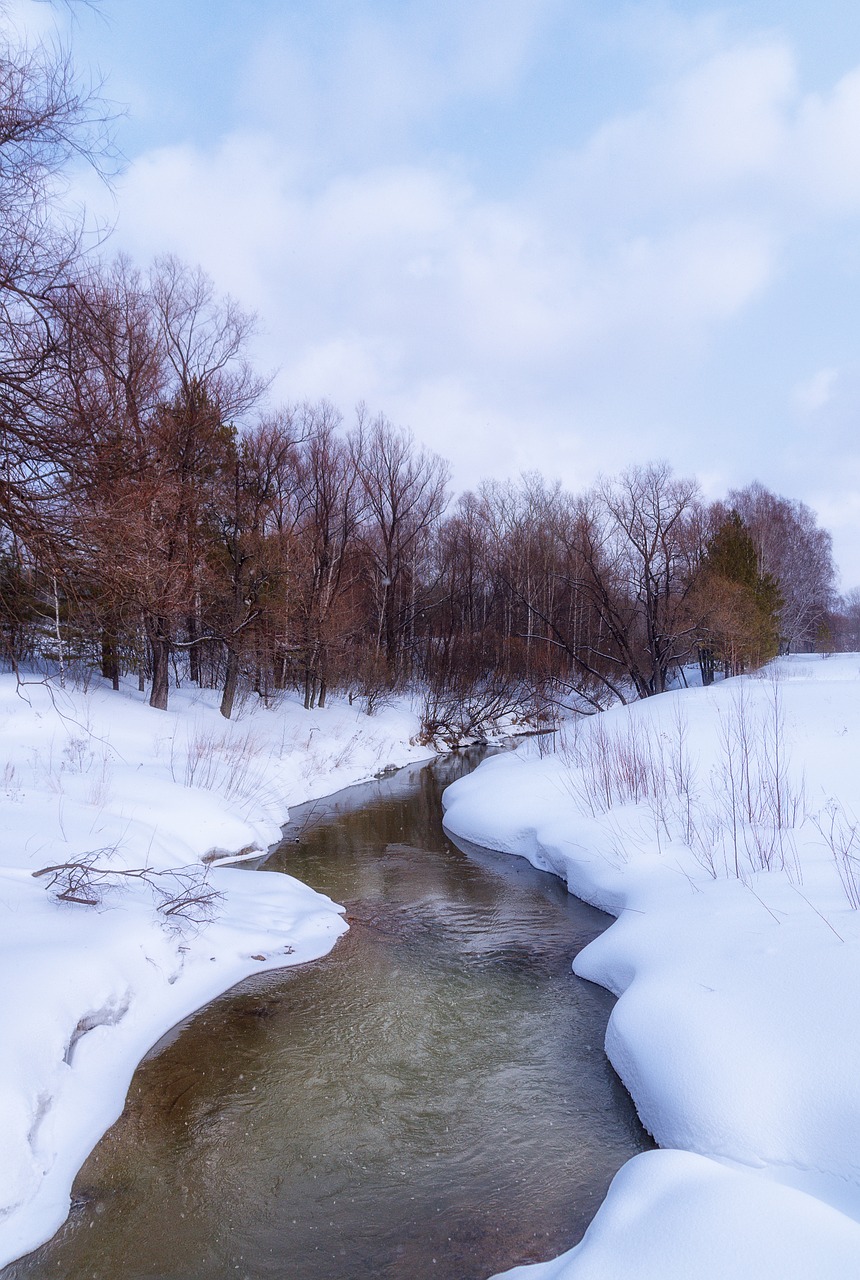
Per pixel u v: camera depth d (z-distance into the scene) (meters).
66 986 5.06
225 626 21.38
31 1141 4.01
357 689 30.08
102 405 5.95
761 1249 2.71
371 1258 3.56
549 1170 4.20
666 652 27.53
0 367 5.24
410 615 35.41
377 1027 5.92
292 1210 3.89
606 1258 2.94
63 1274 3.45
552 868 10.52
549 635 37.88
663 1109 4.37
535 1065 5.36
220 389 19.94
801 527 55.41
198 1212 3.87
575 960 7.23
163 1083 5.06
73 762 11.81
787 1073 4.06
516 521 42.34
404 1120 4.70
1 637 6.65
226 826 10.96
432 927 8.33
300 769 18.28
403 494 35.22
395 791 18.25
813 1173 3.48
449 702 29.50
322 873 10.55
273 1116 4.72
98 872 6.52
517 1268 3.38
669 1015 5.04
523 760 15.84
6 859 6.87
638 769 11.31
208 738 16.91
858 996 4.45
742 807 9.25
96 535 5.78
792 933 5.61
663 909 7.16
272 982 6.72
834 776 10.05
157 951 6.26
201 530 19.55
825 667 27.45
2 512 5.16
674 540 28.19
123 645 18.42
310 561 26.08
